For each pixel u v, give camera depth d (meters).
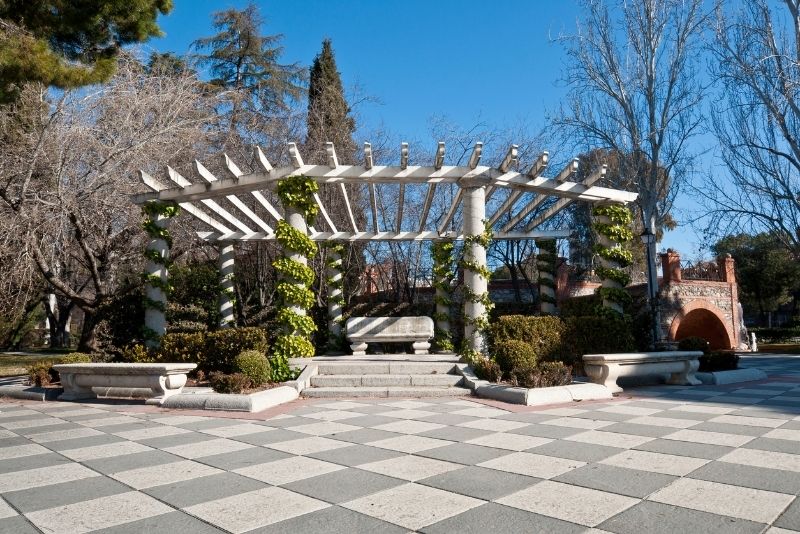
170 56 22.53
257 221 13.91
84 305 14.49
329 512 3.56
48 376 10.90
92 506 3.77
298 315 10.35
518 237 17.83
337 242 16.98
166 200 11.88
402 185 12.05
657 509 3.49
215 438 6.05
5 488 4.23
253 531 3.26
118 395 9.52
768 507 3.48
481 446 5.39
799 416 6.73
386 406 8.20
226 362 10.42
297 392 9.16
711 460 4.66
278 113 25.22
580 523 3.28
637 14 22.16
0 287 13.34
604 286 12.82
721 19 20.80
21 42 9.38
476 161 10.68
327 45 26.16
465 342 10.87
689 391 9.45
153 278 11.64
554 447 5.29
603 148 23.66
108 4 10.55
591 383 9.23
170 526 3.37
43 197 13.45
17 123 13.50
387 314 18.25
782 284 36.88
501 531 3.19
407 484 4.15
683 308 25.22
